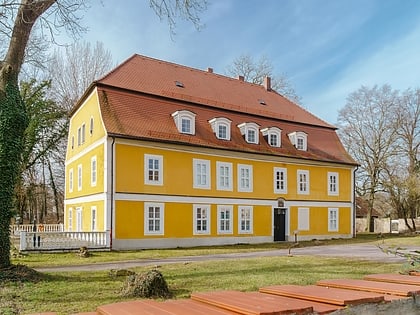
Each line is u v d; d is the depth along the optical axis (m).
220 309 3.80
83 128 32.09
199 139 30.05
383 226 53.47
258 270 13.46
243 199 32.06
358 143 47.56
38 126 45.31
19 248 22.55
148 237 26.94
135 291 8.88
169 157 28.55
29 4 12.17
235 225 31.45
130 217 26.39
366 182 47.97
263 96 40.72
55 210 53.44
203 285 10.27
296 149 36.06
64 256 20.73
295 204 35.16
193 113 30.19
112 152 26.23
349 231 38.56
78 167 32.97
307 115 41.53
